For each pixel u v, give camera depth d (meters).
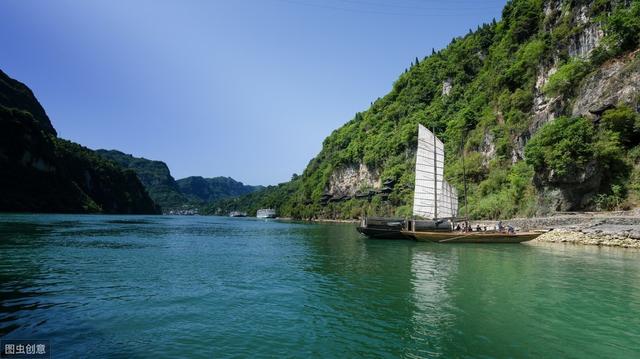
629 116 41.69
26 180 132.00
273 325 12.87
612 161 41.78
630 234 34.22
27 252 29.80
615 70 46.91
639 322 13.26
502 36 105.81
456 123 92.69
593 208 41.78
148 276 21.36
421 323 13.09
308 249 36.12
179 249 35.66
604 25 54.19
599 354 10.66
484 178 69.38
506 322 13.20
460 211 63.62
